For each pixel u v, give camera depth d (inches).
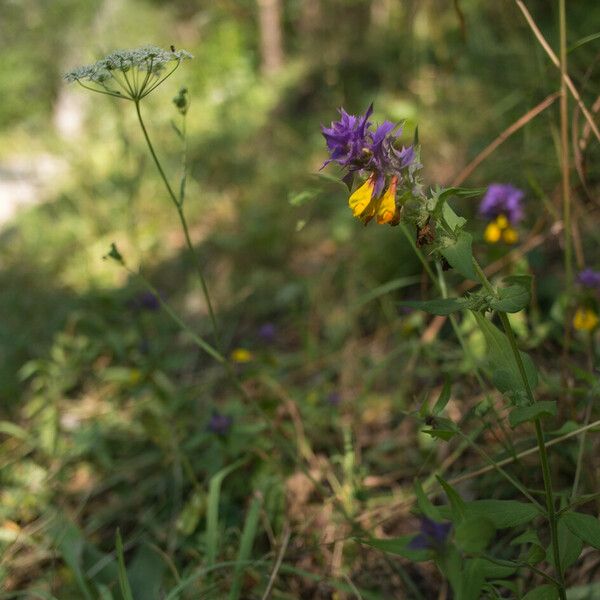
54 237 45.8
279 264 36.2
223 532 20.8
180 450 22.8
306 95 55.9
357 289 31.3
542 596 12.7
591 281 20.2
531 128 30.0
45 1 80.1
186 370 30.8
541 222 23.8
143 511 23.1
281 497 21.1
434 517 10.3
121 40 76.5
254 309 33.9
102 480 24.8
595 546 12.2
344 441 23.7
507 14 36.4
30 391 32.1
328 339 30.2
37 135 71.1
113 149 55.6
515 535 18.2
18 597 20.6
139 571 20.1
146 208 44.9
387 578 18.7
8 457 27.2
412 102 42.4
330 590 18.7
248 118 56.7
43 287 40.2
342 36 56.9
